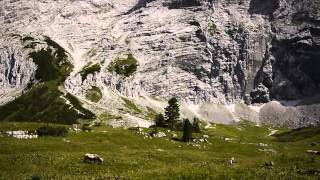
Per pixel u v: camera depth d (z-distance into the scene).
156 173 40.50
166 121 199.00
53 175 44.75
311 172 41.69
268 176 38.50
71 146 88.06
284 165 50.97
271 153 119.00
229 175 38.50
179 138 142.75
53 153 64.06
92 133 120.62
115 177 39.06
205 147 125.12
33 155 60.00
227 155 84.25
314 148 135.00
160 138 130.12
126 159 59.03
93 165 53.53
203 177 38.09
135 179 37.91
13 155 60.06
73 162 54.88
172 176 38.69
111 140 114.19
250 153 119.19
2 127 124.12
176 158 67.50
